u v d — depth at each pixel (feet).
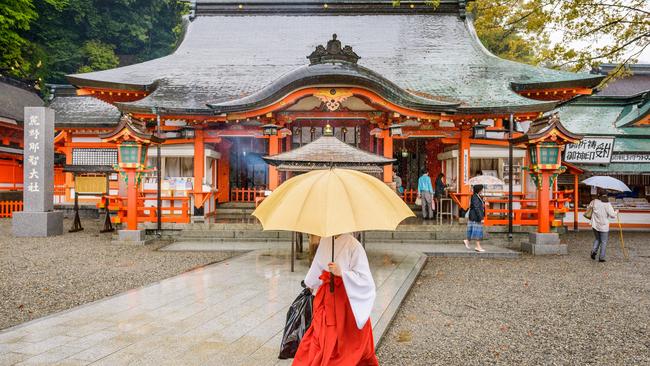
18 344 14.61
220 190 57.93
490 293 23.58
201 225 42.22
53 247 37.27
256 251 35.27
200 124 46.34
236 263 29.84
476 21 65.82
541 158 36.86
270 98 42.45
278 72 55.93
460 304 21.42
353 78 41.42
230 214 52.06
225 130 46.70
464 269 30.12
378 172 29.99
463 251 35.68
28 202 44.80
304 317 10.82
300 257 32.24
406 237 41.14
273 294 21.44
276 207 10.15
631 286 25.29
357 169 29.73
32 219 44.16
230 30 64.23
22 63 96.84
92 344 14.61
